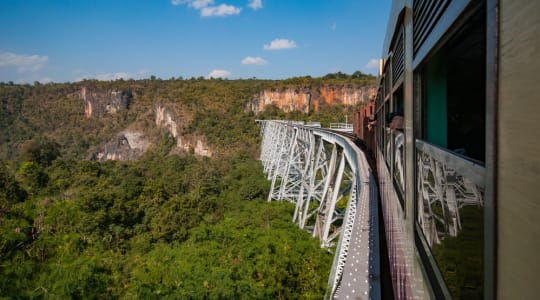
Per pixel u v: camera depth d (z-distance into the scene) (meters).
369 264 4.94
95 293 14.64
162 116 114.81
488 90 1.43
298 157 39.00
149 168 72.62
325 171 26.45
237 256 19.64
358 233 6.20
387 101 7.21
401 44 4.56
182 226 32.69
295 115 103.00
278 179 47.72
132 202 35.78
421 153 3.08
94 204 32.56
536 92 1.06
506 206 1.29
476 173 1.61
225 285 14.27
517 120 1.19
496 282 1.39
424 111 3.25
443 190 2.26
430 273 2.62
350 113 101.12
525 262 1.14
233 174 59.56
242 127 99.25
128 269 20.56
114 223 32.28
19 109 131.00
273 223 29.55
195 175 58.91
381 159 8.84
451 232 2.09
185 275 15.96
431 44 2.48
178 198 37.97
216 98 115.06
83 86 134.00
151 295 14.45
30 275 15.39
